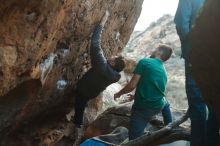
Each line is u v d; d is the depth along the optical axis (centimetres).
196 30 256
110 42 661
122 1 592
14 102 470
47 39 403
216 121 324
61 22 424
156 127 541
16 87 456
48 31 392
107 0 519
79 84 554
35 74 432
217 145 324
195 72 267
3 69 371
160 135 424
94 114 736
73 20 454
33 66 416
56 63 491
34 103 519
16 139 566
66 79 562
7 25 340
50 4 362
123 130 517
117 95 497
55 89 545
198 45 254
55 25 401
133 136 475
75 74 581
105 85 548
